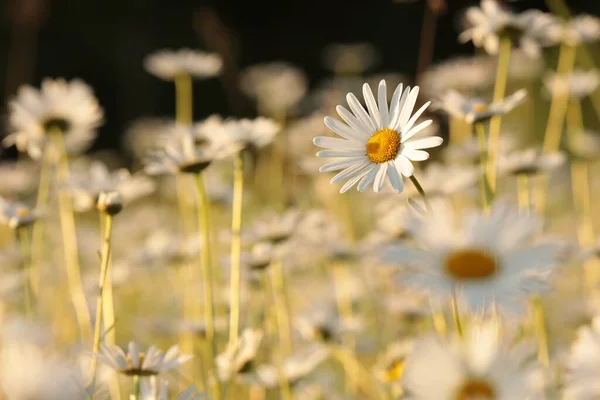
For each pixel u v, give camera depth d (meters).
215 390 1.17
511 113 2.82
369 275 1.58
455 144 1.71
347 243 1.41
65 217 1.32
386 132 1.05
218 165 2.54
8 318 1.27
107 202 1.11
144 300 1.85
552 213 2.26
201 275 1.47
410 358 0.98
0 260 1.35
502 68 1.26
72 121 1.34
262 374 1.21
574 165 1.82
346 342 1.29
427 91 1.85
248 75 2.87
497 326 1.02
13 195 1.88
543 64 2.52
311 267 1.80
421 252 1.01
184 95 4.84
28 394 0.95
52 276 1.82
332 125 1.05
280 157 2.33
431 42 1.83
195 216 1.89
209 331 1.19
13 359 0.95
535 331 1.23
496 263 1.00
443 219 1.01
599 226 2.07
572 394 1.03
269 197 2.41
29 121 1.33
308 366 1.22
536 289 1.00
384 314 1.48
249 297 1.34
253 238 1.29
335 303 1.40
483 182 1.17
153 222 2.26
